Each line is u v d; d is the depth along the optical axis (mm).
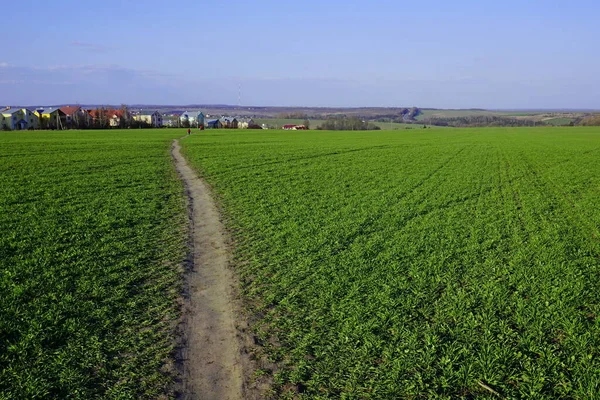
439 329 8562
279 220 17531
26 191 23078
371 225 16750
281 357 7777
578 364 7273
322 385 6965
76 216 17719
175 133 97875
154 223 17156
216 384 7008
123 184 26141
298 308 9594
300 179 29094
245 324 8953
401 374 7102
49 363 7441
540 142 73250
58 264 12086
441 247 13859
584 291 10250
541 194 24688
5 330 8375
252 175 30953
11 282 10602
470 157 46125
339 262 12438
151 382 7035
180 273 11750
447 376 7031
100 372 7258
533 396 6547
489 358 7371
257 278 11352
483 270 11859
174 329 8727
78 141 64875
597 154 50562
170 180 28562
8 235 14625
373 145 64250
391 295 10172
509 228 16672
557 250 13719
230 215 18578
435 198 22641
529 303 9680
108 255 13031
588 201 22750
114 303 9805
